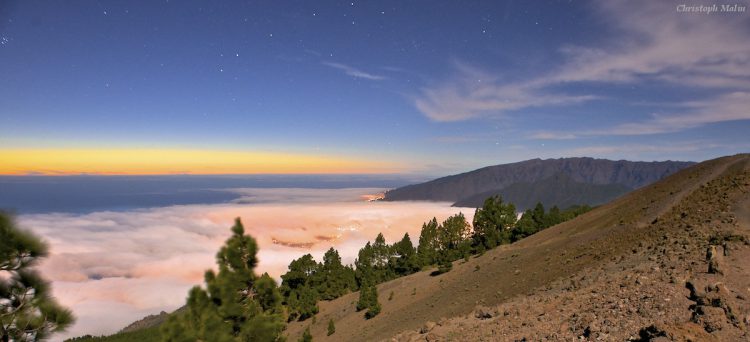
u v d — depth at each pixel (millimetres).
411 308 43500
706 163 45375
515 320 15820
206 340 15461
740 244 16344
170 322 15602
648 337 9891
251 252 17312
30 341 9352
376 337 36281
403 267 86312
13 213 9305
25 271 9297
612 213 47250
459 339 15734
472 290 37188
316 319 64000
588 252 30812
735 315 10102
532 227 76750
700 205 29750
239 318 16609
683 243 20094
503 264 44625
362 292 55625
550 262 33781
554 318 14398
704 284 12594
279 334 17750
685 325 9875
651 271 16172
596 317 12742
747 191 27469
